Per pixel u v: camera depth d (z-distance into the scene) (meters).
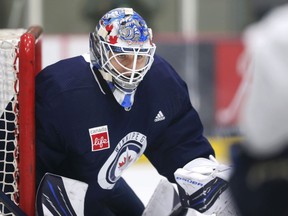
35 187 7.53
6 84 7.53
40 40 8.82
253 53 4.99
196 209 7.83
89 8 19.27
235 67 17.80
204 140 8.24
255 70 4.98
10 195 7.69
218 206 7.73
